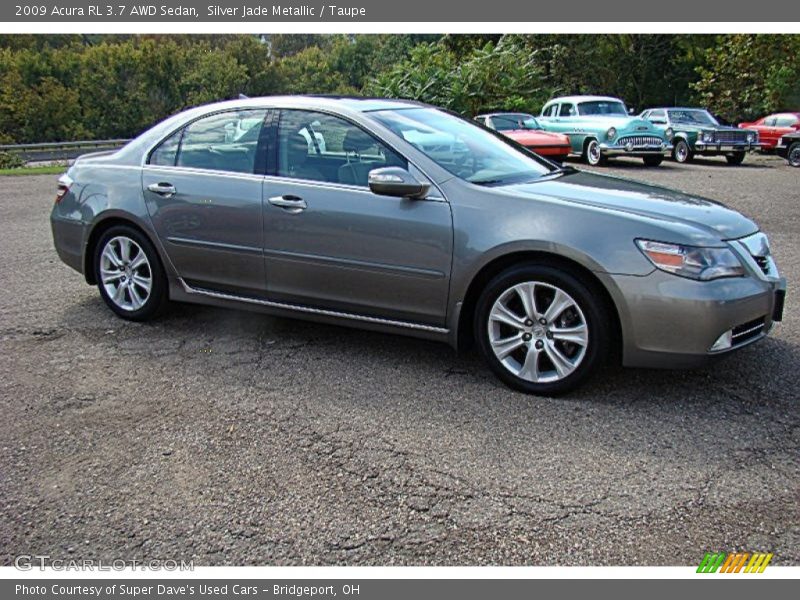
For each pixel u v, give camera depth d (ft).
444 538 8.98
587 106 68.49
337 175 14.44
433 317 13.71
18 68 209.36
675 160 71.31
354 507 9.62
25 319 17.71
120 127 217.77
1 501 9.85
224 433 11.72
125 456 11.01
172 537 9.09
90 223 17.44
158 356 15.20
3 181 54.44
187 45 272.10
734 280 12.10
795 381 13.50
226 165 15.76
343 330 16.85
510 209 12.87
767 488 9.95
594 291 12.30
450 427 11.84
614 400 12.78
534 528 9.15
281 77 269.85
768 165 66.13
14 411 12.57
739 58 96.84
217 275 15.97
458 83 99.76
